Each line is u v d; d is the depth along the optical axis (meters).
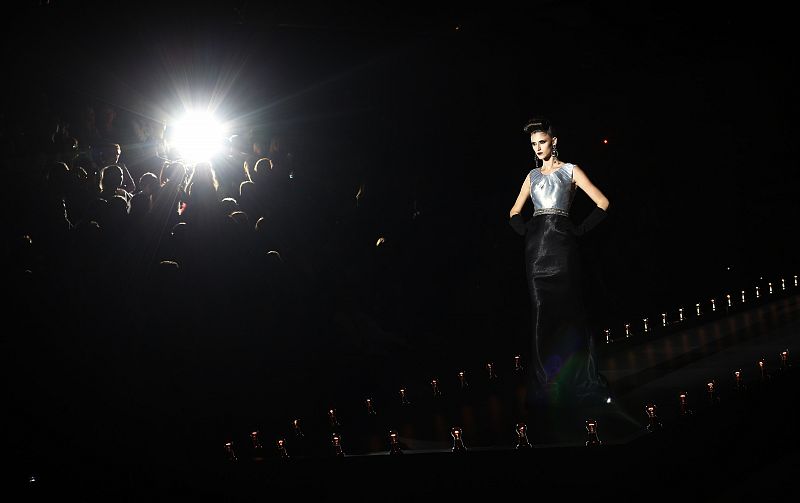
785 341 6.79
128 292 6.02
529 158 10.81
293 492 3.82
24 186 6.33
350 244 7.73
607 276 10.01
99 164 7.48
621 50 11.19
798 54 11.30
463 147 10.74
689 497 3.26
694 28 11.24
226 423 5.14
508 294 9.04
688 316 9.22
